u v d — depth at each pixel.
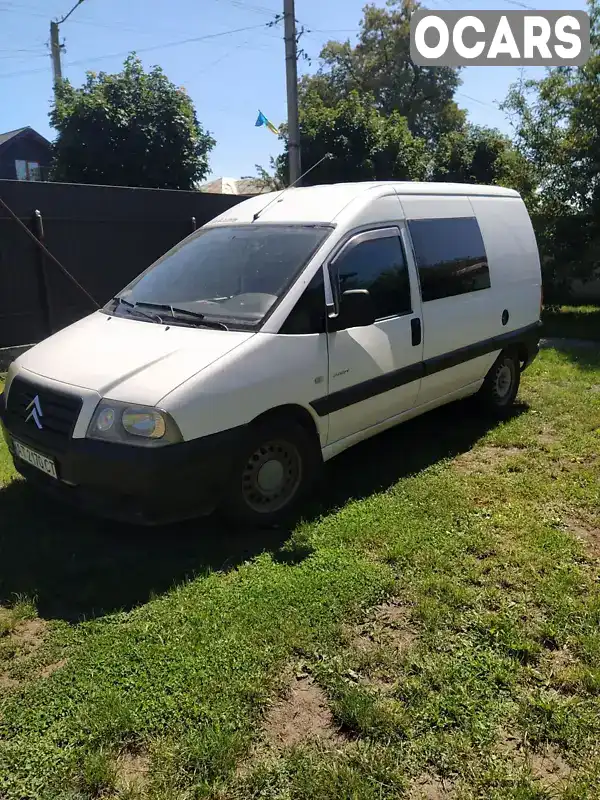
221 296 4.29
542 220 12.90
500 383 6.30
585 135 12.00
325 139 14.79
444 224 5.43
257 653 2.88
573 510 4.33
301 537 3.90
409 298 4.93
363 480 4.81
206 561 3.67
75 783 2.26
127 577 3.51
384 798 2.20
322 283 4.22
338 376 4.33
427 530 4.01
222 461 3.66
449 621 3.12
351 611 3.21
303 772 2.29
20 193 8.05
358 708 2.54
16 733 2.48
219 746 2.38
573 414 6.39
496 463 5.18
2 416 4.06
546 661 2.87
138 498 3.48
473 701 2.62
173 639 2.98
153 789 2.24
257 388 3.80
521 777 2.28
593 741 2.43
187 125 14.67
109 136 14.02
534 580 3.48
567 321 13.04
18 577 3.51
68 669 2.80
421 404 5.26
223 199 10.23
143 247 9.41
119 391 3.54
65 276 8.63
